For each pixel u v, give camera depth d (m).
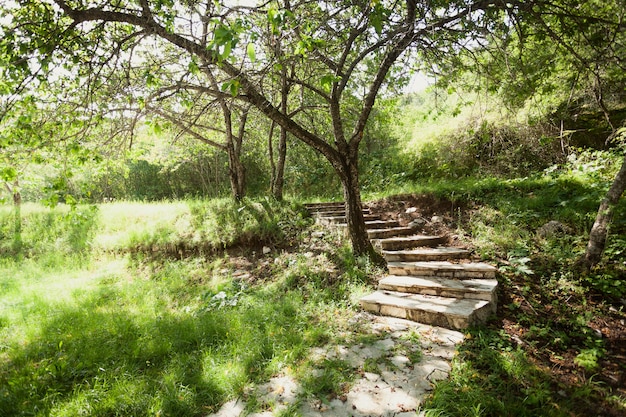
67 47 4.33
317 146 5.62
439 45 5.10
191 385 2.95
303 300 4.97
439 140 11.41
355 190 5.97
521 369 3.01
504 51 4.59
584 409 2.67
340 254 6.18
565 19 5.18
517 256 5.19
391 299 4.48
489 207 6.94
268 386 2.95
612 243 4.93
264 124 10.43
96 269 7.16
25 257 8.09
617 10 5.17
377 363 3.19
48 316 4.62
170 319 4.36
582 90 7.00
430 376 2.95
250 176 18.19
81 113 4.25
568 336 3.79
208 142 8.67
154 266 7.00
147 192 18.19
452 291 4.41
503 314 4.16
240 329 3.94
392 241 6.12
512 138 9.36
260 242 7.36
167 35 4.21
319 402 2.70
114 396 2.79
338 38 5.66
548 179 7.58
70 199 4.30
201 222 7.96
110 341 3.77
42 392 2.96
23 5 4.15
